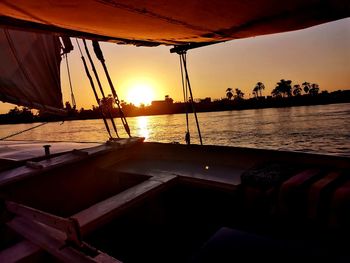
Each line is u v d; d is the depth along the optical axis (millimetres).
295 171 2408
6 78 4086
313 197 1950
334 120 84500
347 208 1819
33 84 4504
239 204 2449
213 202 2781
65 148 4008
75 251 1578
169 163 3545
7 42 4145
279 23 2459
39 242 1809
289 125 81375
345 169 2443
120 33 2719
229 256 1569
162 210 2998
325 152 41062
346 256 1529
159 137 75438
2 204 2322
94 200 3527
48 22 2172
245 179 2369
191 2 1710
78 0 1571
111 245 2953
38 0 1559
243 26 2518
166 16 2016
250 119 119000
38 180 2891
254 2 1798
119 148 3705
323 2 1893
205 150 3463
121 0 1598
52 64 4879
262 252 1578
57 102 4961
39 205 2900
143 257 2713
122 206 2260
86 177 3438
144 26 2365
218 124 107625
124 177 3293
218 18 2172
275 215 2143
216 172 2941
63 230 1633
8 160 3080
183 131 89750
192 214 2922
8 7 1698
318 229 1938
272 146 49906
